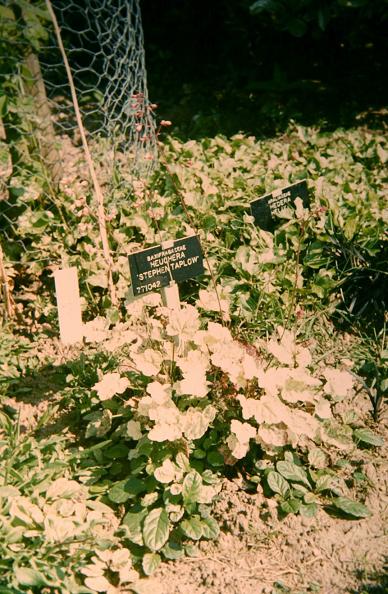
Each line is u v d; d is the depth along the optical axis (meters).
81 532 0.61
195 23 1.88
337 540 0.65
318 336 0.90
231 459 0.70
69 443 0.76
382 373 0.84
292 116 1.55
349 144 1.34
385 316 0.93
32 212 1.00
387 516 0.67
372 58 1.80
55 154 1.08
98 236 0.98
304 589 0.61
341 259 0.98
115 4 1.87
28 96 1.03
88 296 0.93
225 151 1.25
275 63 1.71
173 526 0.66
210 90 1.75
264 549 0.64
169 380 0.72
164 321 0.81
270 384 0.67
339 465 0.72
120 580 0.60
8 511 0.62
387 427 0.79
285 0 1.47
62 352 0.90
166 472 0.66
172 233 0.98
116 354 0.83
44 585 0.54
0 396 0.81
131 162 1.14
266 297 0.91
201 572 0.62
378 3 1.48
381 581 0.61
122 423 0.77
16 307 0.95
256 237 0.98
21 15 0.99
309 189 1.07
